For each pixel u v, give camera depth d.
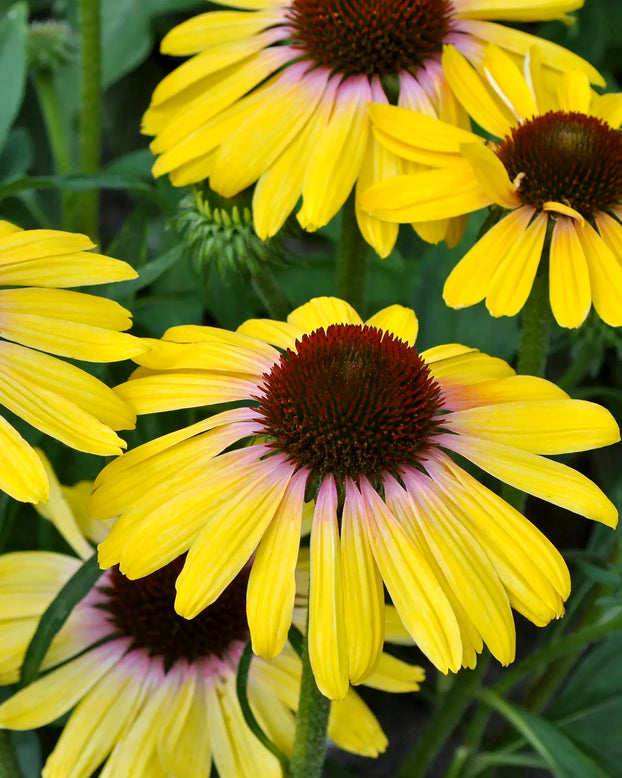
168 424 0.64
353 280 0.62
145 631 0.55
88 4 0.66
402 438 0.50
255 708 0.54
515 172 0.56
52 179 0.62
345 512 0.49
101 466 0.63
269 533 0.49
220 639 0.55
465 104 0.58
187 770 0.53
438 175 0.56
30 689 0.54
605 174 0.56
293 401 0.50
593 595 0.63
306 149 0.58
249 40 0.60
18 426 0.57
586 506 0.49
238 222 0.58
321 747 0.52
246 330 0.54
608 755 0.61
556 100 0.60
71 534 0.57
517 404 0.51
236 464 0.50
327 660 0.48
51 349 0.50
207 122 0.59
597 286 0.54
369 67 0.59
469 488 0.50
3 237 0.52
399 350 0.51
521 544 0.49
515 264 0.54
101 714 0.54
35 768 0.59
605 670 0.62
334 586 0.48
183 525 0.49
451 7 0.60
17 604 0.55
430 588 0.48
